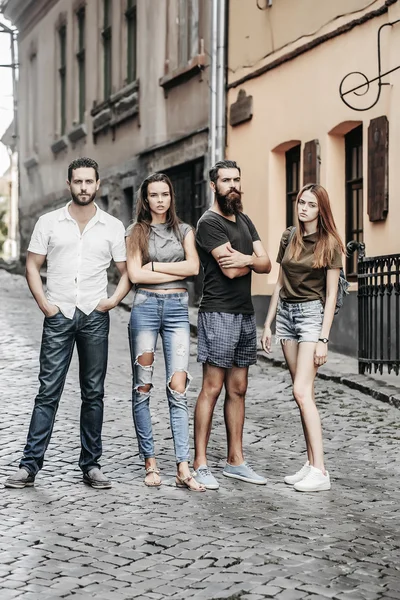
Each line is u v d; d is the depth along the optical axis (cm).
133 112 2492
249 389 1290
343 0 1594
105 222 828
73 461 893
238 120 1980
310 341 833
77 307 819
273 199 1873
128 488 805
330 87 1644
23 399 1185
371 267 1362
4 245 7425
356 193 1636
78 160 817
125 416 1095
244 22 1952
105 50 2780
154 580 572
